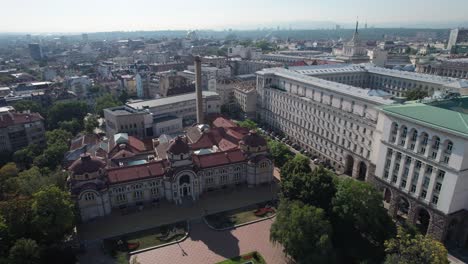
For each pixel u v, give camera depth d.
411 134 108.81
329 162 167.38
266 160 137.00
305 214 89.81
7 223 89.81
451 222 103.69
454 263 96.56
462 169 95.12
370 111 138.75
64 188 119.25
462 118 98.00
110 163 134.38
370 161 138.00
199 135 160.12
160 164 127.81
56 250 92.25
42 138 182.00
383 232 98.00
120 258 96.25
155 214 119.12
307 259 86.69
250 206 124.81
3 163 157.25
